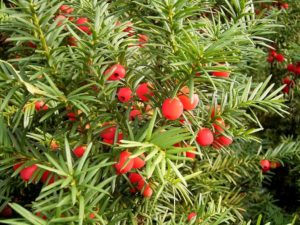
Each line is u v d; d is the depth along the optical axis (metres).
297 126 0.41
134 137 0.15
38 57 0.14
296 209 0.38
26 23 0.13
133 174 0.16
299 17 0.37
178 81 0.15
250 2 0.18
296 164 0.35
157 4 0.15
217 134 0.18
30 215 0.12
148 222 0.18
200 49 0.13
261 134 0.41
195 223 0.17
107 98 0.15
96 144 0.15
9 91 0.13
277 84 0.41
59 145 0.18
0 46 0.31
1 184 0.17
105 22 0.16
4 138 0.15
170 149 0.12
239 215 0.26
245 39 0.15
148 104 0.16
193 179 0.24
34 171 0.14
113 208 0.16
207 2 0.19
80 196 0.12
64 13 0.18
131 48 0.17
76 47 0.14
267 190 0.39
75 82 0.15
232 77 0.21
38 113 0.15
